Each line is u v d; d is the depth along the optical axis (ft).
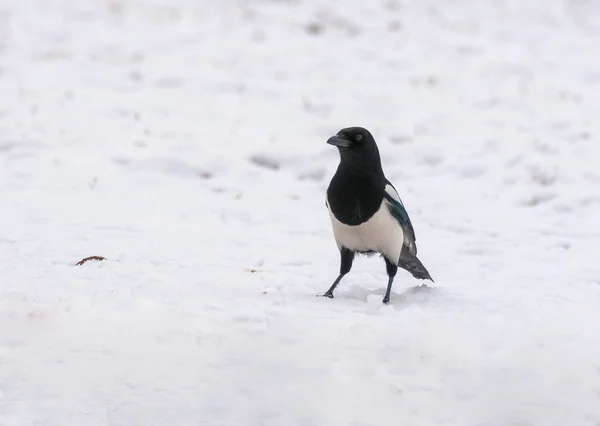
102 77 78.07
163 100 72.43
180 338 28.60
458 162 58.08
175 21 97.14
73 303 30.71
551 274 37.96
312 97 75.31
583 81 81.10
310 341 28.25
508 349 28.32
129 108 69.56
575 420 26.03
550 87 78.64
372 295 32.94
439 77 81.76
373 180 30.17
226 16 99.45
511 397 26.55
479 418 25.89
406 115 70.44
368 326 28.99
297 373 26.96
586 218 47.73
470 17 102.12
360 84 79.25
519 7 105.50
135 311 30.17
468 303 32.53
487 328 29.53
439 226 46.44
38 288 32.35
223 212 46.98
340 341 28.25
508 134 64.90
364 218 30.40
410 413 25.86
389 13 102.47
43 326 29.22
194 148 59.16
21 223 42.32
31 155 56.18
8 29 90.58
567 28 98.73
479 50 90.94
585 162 57.72
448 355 27.84
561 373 27.50
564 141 62.75
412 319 29.84
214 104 72.18
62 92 73.00
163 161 55.26
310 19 99.25
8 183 49.83
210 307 30.73
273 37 92.89
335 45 91.09
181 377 26.99
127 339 28.60
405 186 54.19
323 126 67.31
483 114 70.59
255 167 56.39
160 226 43.32
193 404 26.11
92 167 54.03
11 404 26.22
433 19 101.09
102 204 46.80
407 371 27.17
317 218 46.96
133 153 57.36
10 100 69.87
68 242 39.32
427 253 41.45
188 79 78.89
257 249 40.24
